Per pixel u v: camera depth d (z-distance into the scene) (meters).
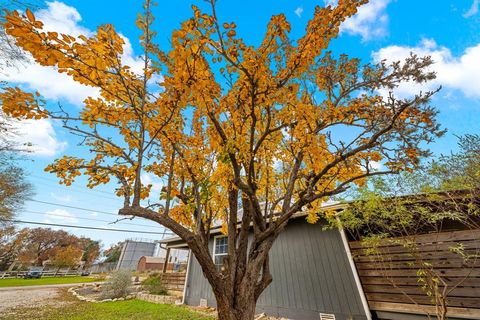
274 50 2.35
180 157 3.28
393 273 4.84
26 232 39.72
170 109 2.56
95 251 50.69
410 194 4.07
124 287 11.78
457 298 4.09
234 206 3.42
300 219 6.95
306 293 6.18
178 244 11.99
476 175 3.69
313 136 3.10
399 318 4.71
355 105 3.18
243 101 2.73
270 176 3.86
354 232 5.81
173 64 2.46
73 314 7.45
